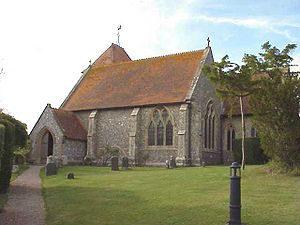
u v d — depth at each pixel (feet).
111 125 134.21
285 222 39.40
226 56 76.64
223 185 61.82
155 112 126.82
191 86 123.24
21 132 97.66
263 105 67.92
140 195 57.36
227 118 132.26
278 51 70.38
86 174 93.86
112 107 133.59
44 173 102.78
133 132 127.65
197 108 121.80
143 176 79.71
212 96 130.62
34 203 59.21
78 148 136.26
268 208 44.80
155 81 134.00
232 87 72.90
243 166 76.48
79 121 142.31
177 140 121.08
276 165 68.69
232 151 127.75
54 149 132.67
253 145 112.16
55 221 47.11
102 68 157.07
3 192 66.85
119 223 43.73
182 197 53.83
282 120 66.69
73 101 148.56
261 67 70.64
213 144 129.80
